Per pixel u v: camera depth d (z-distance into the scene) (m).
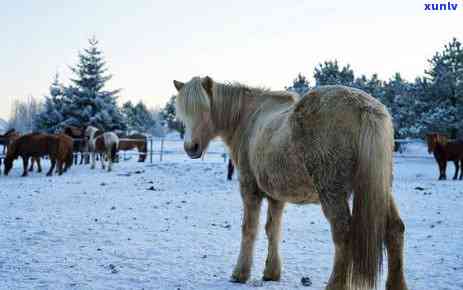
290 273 5.15
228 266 5.41
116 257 5.73
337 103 3.72
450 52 30.78
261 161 4.42
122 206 10.41
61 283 4.58
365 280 3.45
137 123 66.94
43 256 5.70
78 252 5.95
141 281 4.72
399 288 3.71
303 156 3.83
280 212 4.97
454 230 7.62
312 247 6.46
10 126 99.69
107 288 4.45
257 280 4.84
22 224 7.95
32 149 18.38
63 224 8.02
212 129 5.33
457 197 11.89
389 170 3.54
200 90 5.17
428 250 6.15
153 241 6.73
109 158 20.62
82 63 37.50
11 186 14.50
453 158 17.83
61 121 36.09
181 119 5.28
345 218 3.63
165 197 12.08
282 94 5.05
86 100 36.75
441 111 29.11
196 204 10.84
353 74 38.88
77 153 25.12
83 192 12.97
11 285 4.49
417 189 13.83
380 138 3.51
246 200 4.94
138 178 17.16
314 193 4.05
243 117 5.24
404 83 39.47
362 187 3.49
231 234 7.36
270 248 4.97
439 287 4.49
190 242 6.69
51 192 12.91
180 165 21.27
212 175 17.92
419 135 30.20
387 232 3.75
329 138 3.68
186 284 4.67
